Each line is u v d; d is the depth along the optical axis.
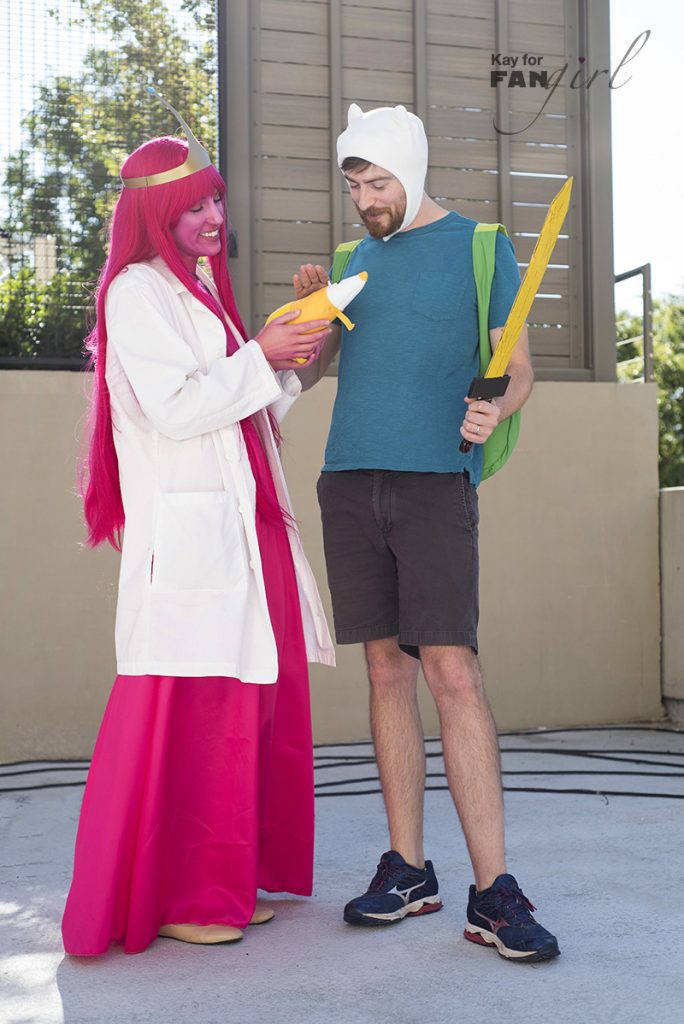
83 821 2.15
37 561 4.21
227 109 4.52
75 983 1.97
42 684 4.21
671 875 2.54
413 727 2.37
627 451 4.78
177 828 2.22
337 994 1.88
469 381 2.31
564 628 4.70
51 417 4.24
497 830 2.15
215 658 2.13
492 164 4.90
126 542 2.19
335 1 4.68
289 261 4.66
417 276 2.32
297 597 2.40
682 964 1.98
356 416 2.32
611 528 4.75
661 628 4.80
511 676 4.63
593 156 4.96
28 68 4.32
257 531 2.33
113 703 2.19
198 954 2.11
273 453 2.37
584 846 2.81
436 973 1.97
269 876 2.41
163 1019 1.80
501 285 2.31
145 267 2.25
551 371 4.91
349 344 2.37
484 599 4.62
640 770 3.80
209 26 4.49
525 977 1.93
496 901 2.08
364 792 3.49
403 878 2.28
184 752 2.22
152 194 2.22
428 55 4.81
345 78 4.72
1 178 4.32
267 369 2.20
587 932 2.16
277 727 2.40
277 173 4.65
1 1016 1.82
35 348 4.38
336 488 2.36
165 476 2.18
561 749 4.20
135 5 4.41
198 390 2.13
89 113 4.38
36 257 4.36
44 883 2.59
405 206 2.31
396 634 2.35
